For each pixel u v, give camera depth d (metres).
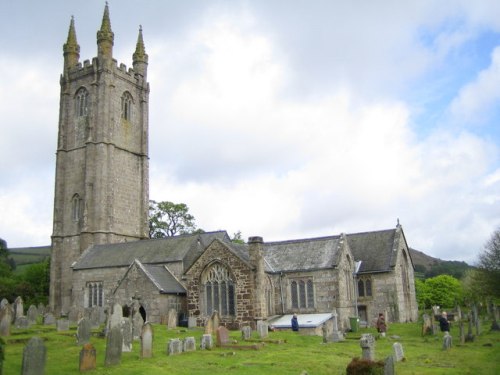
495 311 54.88
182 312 56.69
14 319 54.81
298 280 57.62
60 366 28.88
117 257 68.56
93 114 84.75
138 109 91.81
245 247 60.28
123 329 35.03
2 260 114.69
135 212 87.12
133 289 55.34
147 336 32.31
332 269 56.16
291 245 62.06
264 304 51.69
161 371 27.55
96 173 81.75
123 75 89.50
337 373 28.12
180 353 34.12
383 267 62.62
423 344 42.50
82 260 72.56
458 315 65.31
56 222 84.56
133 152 88.88
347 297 58.34
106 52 86.56
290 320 53.22
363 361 25.05
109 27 87.94
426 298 102.50
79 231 82.94
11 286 96.75
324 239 61.28
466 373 28.52
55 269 83.00
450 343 39.12
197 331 47.34
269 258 61.09
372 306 62.44
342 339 43.88
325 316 52.56
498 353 36.12
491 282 77.50
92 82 85.62
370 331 54.78
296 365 29.92
